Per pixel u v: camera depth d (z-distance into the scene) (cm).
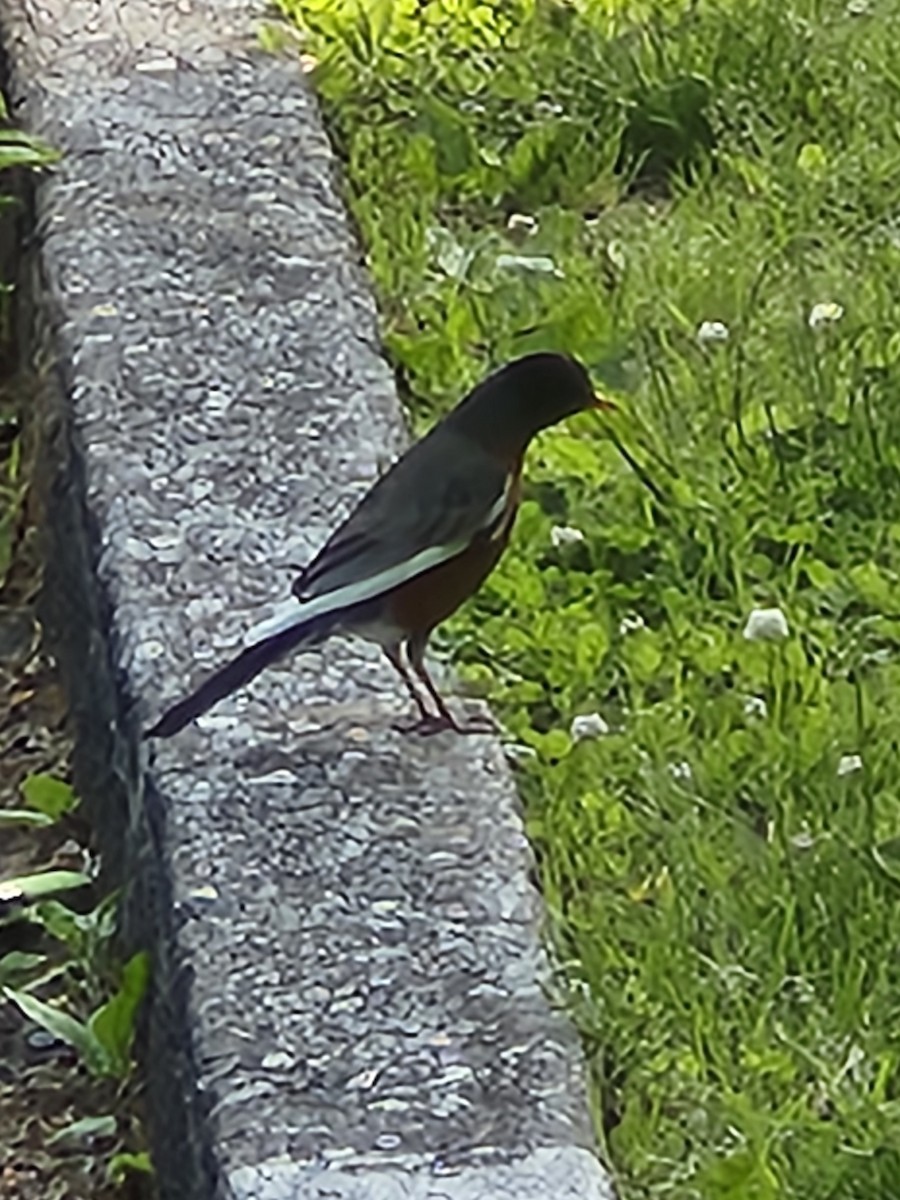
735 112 711
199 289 592
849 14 741
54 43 691
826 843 474
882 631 537
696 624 543
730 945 460
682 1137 425
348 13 755
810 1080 436
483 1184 386
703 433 591
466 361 625
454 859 445
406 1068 406
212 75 676
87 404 557
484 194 696
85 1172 461
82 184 633
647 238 668
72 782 546
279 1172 390
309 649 488
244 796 459
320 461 537
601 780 502
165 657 491
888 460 579
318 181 636
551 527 568
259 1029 415
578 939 457
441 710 472
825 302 634
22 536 612
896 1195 413
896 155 689
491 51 742
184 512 524
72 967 495
